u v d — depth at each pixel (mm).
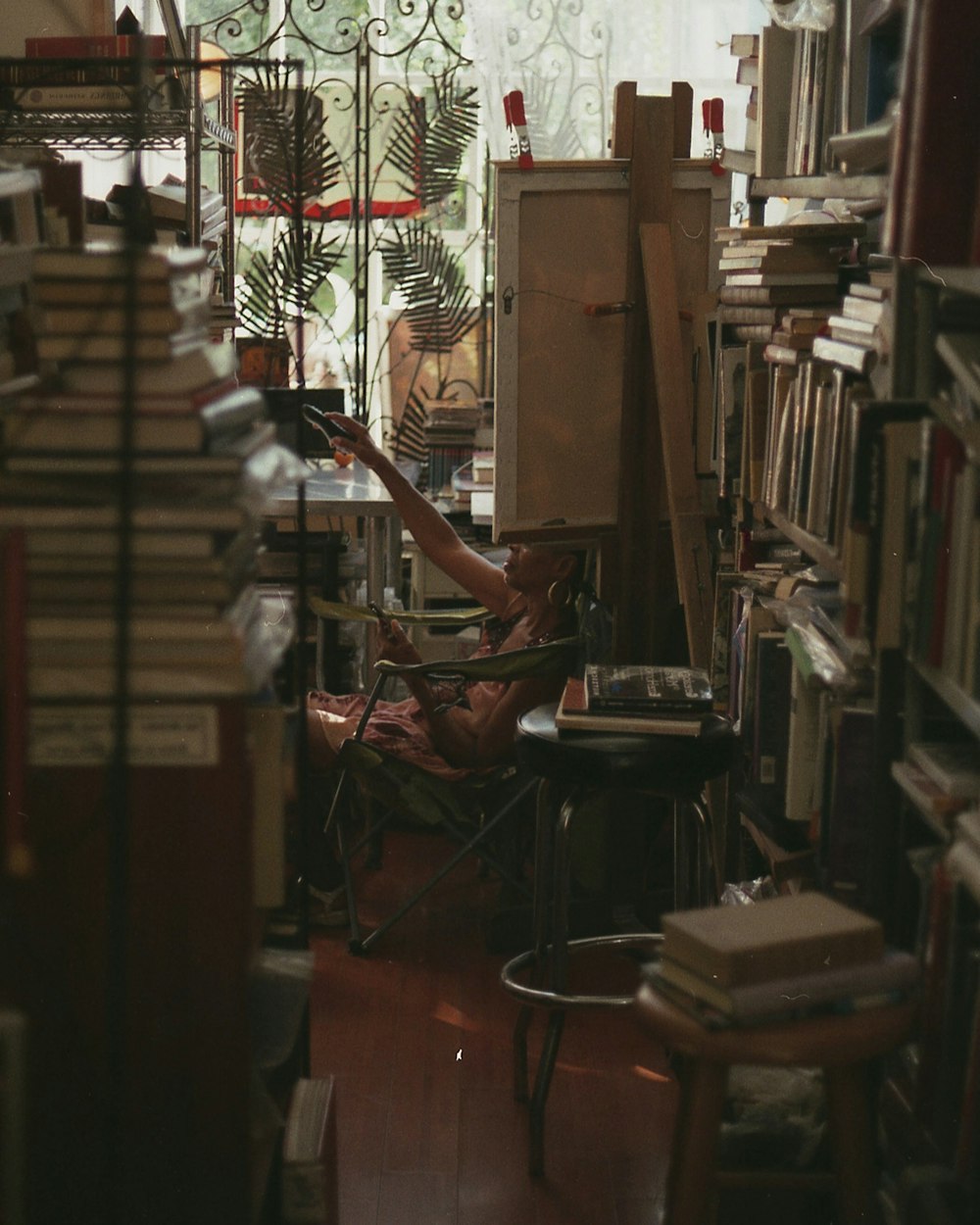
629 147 3393
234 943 1578
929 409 2066
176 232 3330
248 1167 1608
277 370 4605
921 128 1927
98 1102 1597
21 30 3410
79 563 1495
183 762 1547
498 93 5242
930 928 1922
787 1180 1857
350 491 3988
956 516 1961
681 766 2508
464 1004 3244
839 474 2379
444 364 5691
